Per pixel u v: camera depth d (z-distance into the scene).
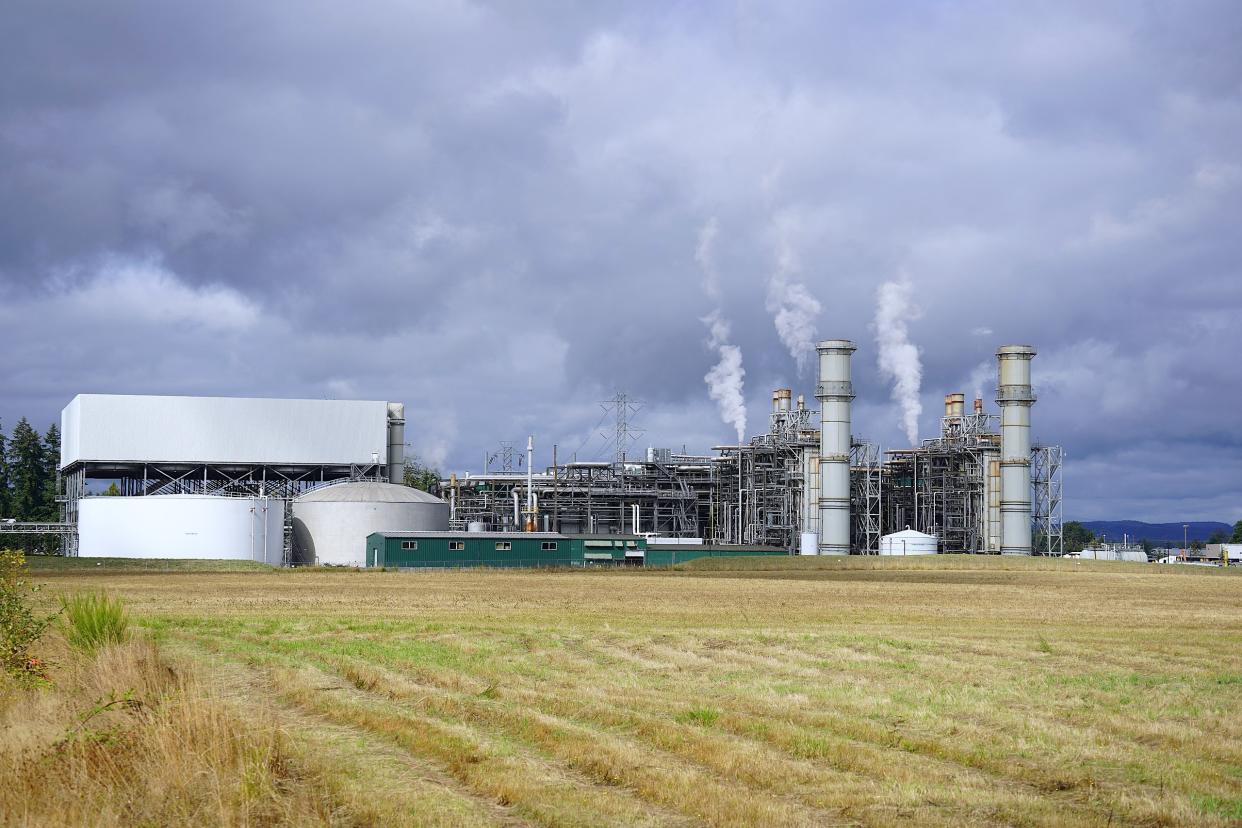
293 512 130.50
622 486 155.12
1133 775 19.47
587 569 113.62
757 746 21.23
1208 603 67.38
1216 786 18.73
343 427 140.00
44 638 31.06
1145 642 41.59
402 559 116.00
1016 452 149.38
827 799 17.77
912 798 17.78
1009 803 17.50
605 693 27.72
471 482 164.12
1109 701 27.23
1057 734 22.78
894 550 146.38
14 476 193.50
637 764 19.66
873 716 24.86
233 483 138.50
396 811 16.72
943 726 23.62
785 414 153.12
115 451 132.38
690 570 113.88
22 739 19.27
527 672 31.88
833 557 128.50
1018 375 149.75
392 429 150.88
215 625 46.38
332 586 79.38
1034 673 32.44
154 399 133.88
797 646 39.41
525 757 20.31
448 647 38.28
